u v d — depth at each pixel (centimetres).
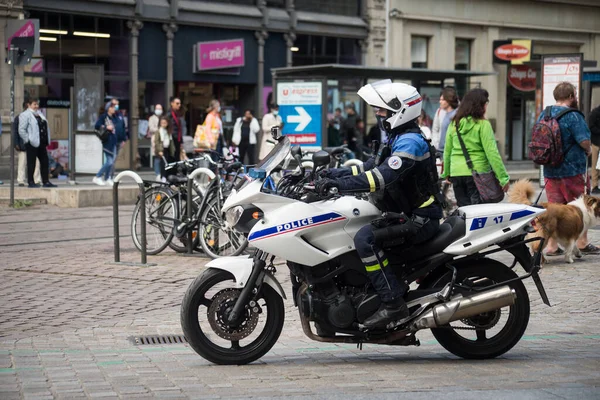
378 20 3941
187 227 1470
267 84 3625
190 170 1522
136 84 3225
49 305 1123
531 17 4550
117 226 1423
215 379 744
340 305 777
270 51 3631
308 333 789
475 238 794
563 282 1220
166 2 3291
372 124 3064
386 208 790
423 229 790
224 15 3453
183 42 3372
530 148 1377
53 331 983
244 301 788
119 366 802
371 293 782
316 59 3784
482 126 1284
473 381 725
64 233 1809
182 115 2819
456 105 1802
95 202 2339
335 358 841
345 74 2841
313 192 773
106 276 1312
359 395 669
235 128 3192
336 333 866
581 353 846
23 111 2697
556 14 4672
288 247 767
